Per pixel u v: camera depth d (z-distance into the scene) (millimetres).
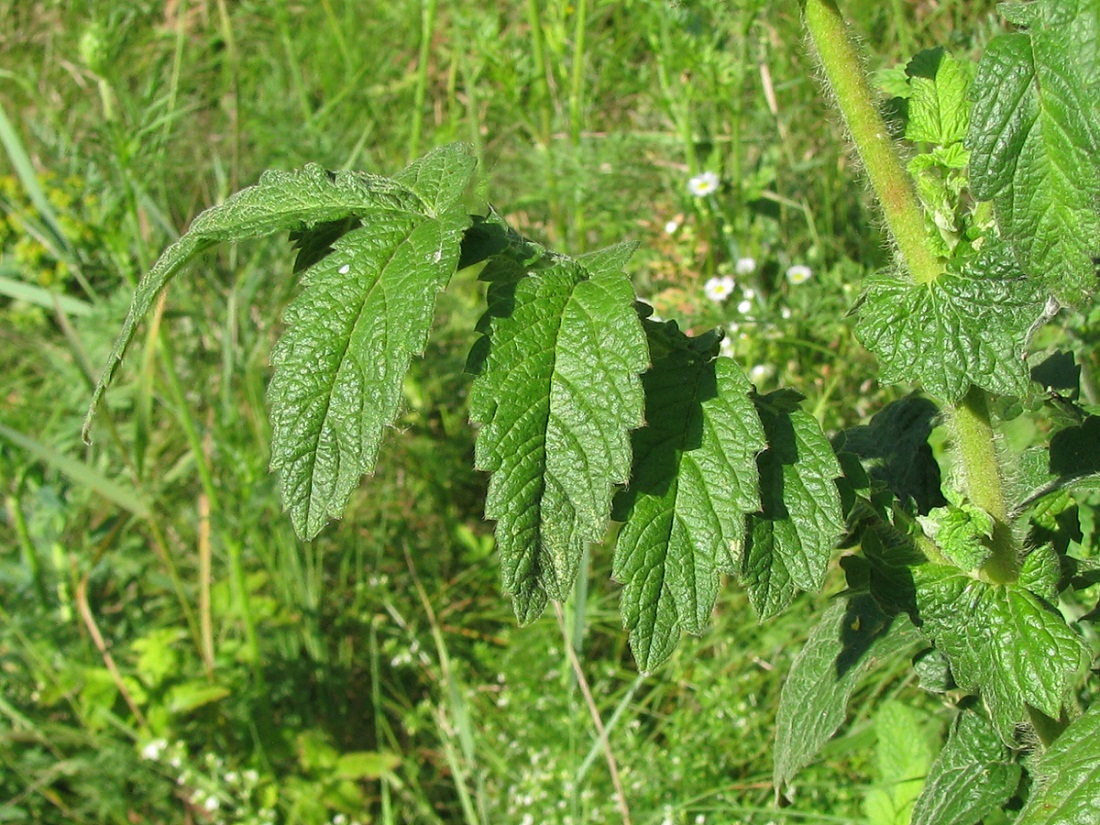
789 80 3809
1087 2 1099
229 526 3242
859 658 1658
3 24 5523
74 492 3797
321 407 1139
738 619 3121
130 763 3135
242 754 3289
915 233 1354
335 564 3773
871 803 2354
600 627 3291
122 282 3992
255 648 3268
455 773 2893
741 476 1223
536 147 3965
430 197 1275
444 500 3791
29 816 3156
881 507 1436
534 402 1155
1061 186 1121
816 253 3492
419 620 3576
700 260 3805
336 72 4887
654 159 3984
